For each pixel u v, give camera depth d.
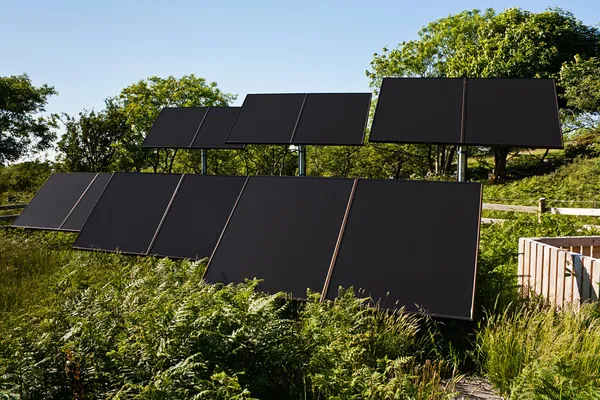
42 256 9.40
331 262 5.52
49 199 11.56
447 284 5.00
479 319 5.55
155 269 6.48
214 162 31.58
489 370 4.55
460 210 5.57
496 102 7.30
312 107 9.91
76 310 4.86
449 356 4.85
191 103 31.78
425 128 7.22
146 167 33.44
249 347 4.09
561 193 19.69
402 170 36.03
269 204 6.41
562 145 6.59
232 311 4.24
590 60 24.44
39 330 4.55
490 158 35.62
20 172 34.56
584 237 7.41
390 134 7.25
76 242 7.64
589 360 4.48
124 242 7.42
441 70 35.03
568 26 27.58
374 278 5.25
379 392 3.80
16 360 3.84
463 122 7.16
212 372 3.84
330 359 4.09
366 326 4.82
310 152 35.56
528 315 5.49
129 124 32.47
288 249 5.80
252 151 31.34
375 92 36.34
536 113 7.01
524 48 27.53
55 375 3.91
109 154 33.34
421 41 35.72
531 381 4.01
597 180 20.67
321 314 4.81
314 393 4.00
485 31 31.33
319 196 6.29
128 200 8.04
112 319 4.59
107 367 3.93
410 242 5.43
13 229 11.84
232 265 5.83
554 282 6.52
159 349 3.72
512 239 10.79
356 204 6.01
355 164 35.72
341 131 9.23
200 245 6.98
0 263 8.87
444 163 33.12
